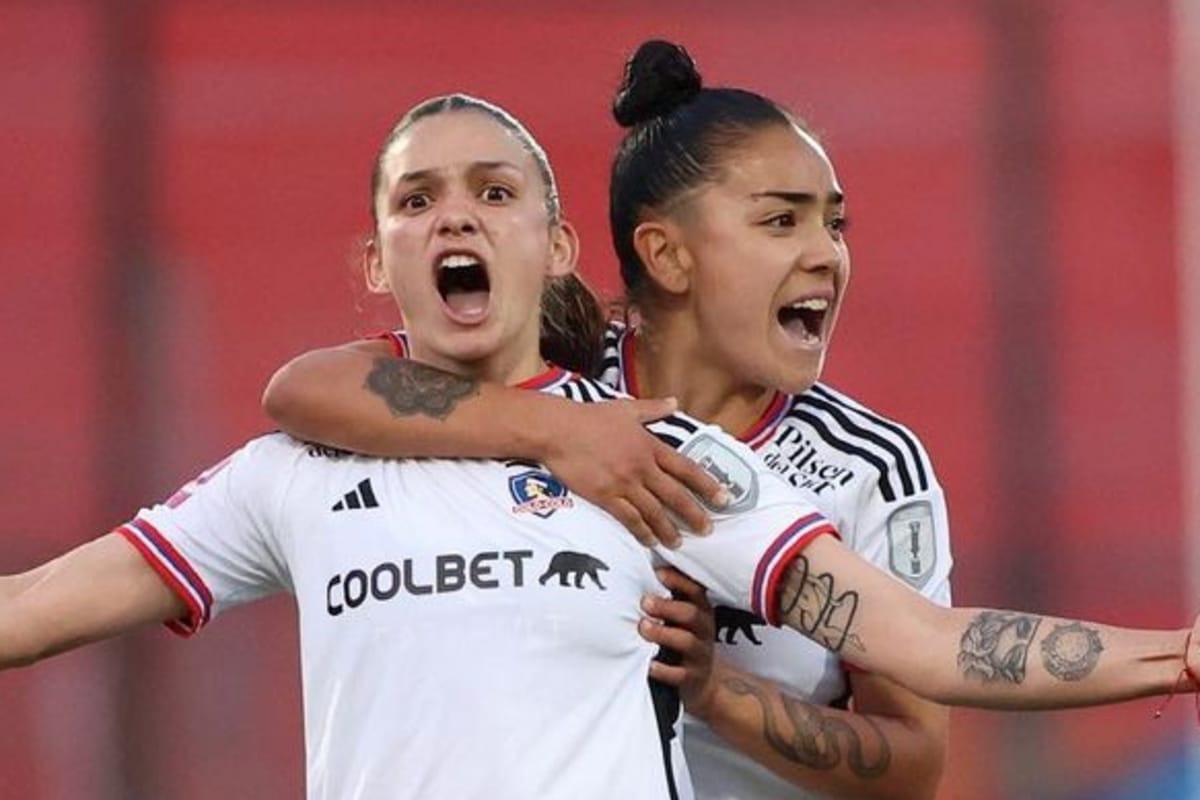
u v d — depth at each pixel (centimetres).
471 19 4575
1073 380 4462
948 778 3653
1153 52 4559
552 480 1541
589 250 4481
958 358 4472
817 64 4584
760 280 1683
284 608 3681
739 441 1669
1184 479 4388
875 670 1520
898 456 1712
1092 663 1448
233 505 1593
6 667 1580
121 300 4347
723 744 1727
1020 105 4550
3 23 4416
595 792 1479
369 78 4534
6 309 4309
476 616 1502
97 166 4400
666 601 1548
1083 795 3631
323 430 1577
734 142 1692
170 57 4462
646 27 4600
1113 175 4538
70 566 1588
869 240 4522
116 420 4241
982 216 4525
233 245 4428
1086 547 4309
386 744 1501
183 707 3662
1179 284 4478
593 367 1739
